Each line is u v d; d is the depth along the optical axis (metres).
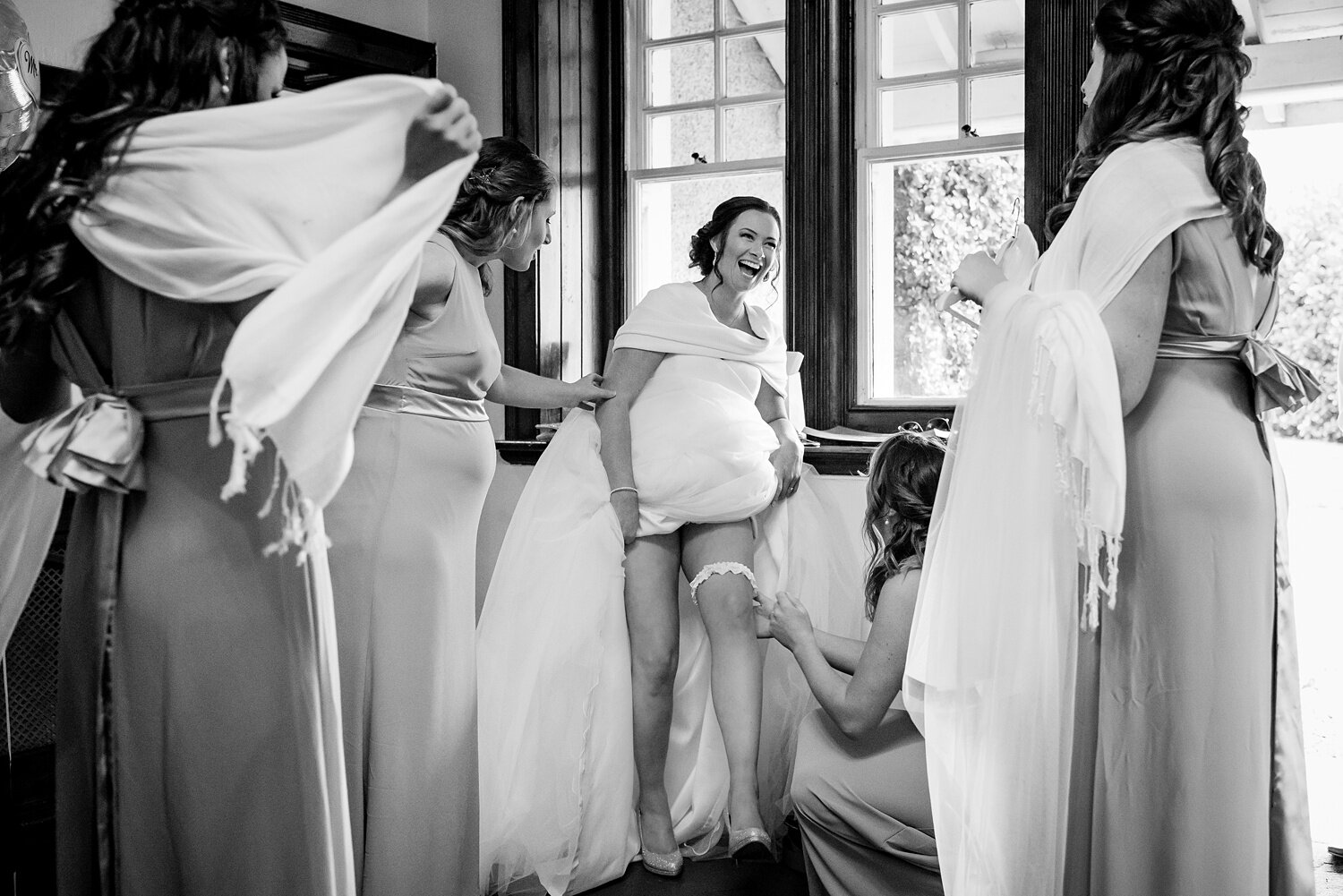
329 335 1.27
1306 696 3.61
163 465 1.40
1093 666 1.69
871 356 3.39
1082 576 1.71
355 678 1.87
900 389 3.37
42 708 2.86
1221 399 1.67
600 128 3.81
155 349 1.40
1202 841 1.61
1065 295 1.64
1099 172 1.70
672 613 2.64
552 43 3.63
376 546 1.90
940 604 1.82
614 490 2.61
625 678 2.54
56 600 2.88
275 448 1.40
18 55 2.34
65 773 1.46
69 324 1.45
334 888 1.46
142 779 1.41
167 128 1.30
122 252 1.32
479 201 2.10
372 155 1.34
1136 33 1.70
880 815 2.17
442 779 1.98
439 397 2.02
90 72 1.38
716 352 2.74
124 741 1.41
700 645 2.72
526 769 2.45
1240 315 1.68
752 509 2.63
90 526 1.45
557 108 3.65
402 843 1.92
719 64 3.67
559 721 2.45
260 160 1.31
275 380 1.22
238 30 1.40
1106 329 1.61
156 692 1.39
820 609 2.76
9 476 1.71
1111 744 1.66
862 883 2.22
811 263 3.40
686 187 3.74
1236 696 1.61
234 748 1.39
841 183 3.39
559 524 2.58
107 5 3.05
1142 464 1.65
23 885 2.41
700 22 3.71
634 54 3.81
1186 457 1.62
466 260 2.14
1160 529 1.63
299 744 1.41
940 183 3.30
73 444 1.35
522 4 3.60
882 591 2.23
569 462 2.64
